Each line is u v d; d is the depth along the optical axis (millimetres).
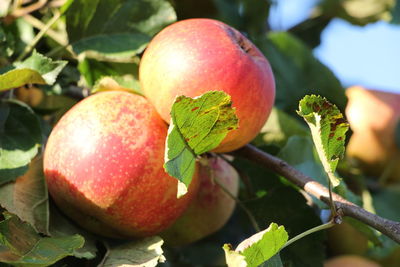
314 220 842
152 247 787
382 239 865
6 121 811
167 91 782
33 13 893
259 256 727
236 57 783
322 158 747
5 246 738
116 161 776
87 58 862
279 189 850
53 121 882
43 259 733
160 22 859
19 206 778
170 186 786
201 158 793
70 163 779
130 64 870
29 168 802
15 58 842
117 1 851
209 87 776
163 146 786
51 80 799
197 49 783
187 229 877
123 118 788
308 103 736
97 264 796
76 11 846
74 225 807
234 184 886
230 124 749
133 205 781
